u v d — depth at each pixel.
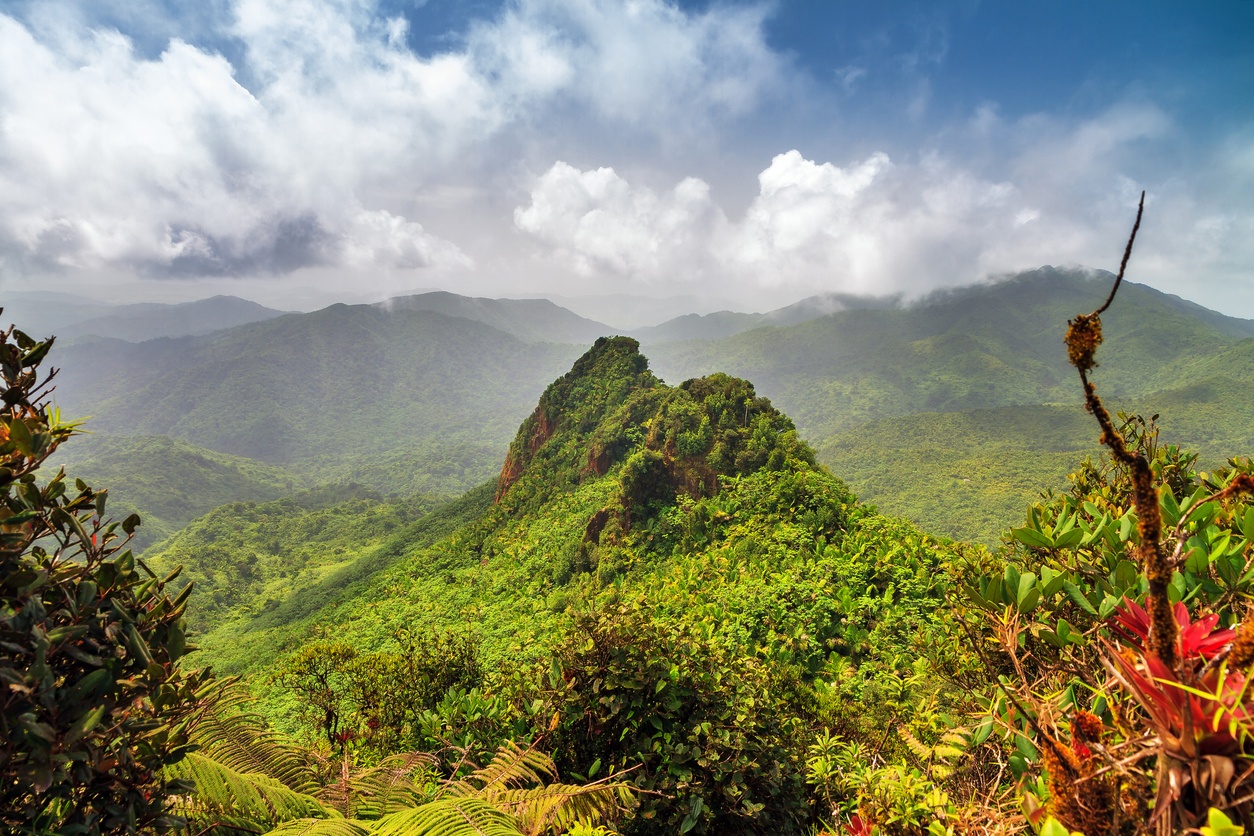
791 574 17.52
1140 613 1.17
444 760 5.52
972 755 2.28
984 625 2.53
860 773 3.64
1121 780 1.12
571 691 5.16
